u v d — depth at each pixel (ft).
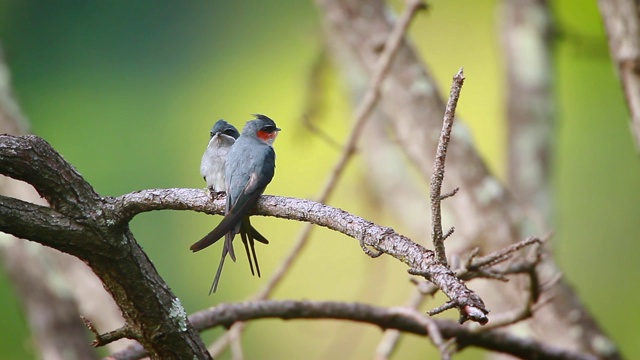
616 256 56.80
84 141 67.26
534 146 42.29
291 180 56.29
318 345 52.37
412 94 34.35
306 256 53.47
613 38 25.68
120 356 22.11
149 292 19.08
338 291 52.80
